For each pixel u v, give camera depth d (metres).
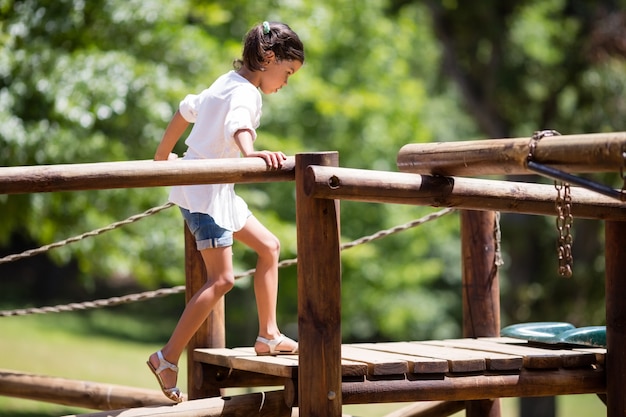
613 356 10.98
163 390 10.17
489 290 13.27
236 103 10.23
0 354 37.50
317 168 9.39
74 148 21.25
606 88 41.59
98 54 21.55
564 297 42.56
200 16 25.62
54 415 28.39
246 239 10.79
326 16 28.61
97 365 37.84
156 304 64.88
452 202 10.02
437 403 13.79
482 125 44.06
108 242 22.61
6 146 21.22
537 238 45.00
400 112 34.44
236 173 9.59
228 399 10.44
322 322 9.62
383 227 34.19
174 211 23.12
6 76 21.84
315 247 9.62
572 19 42.94
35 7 22.39
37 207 22.09
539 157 9.13
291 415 10.74
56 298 64.56
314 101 30.52
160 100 21.83
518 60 43.94
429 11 42.44
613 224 11.07
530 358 10.73
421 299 45.88
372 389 9.96
